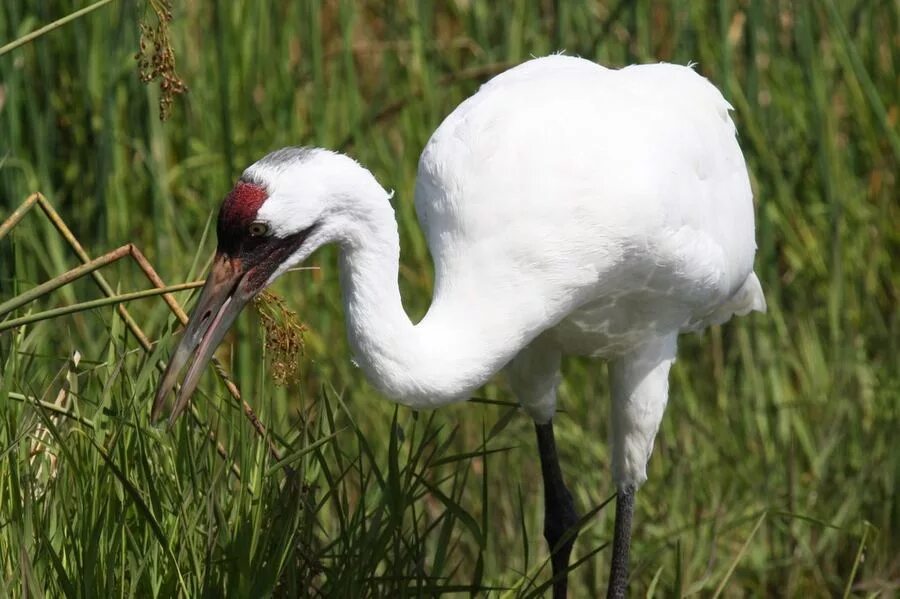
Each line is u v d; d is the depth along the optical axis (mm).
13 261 8219
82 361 6539
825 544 8250
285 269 5793
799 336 9594
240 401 6102
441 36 11758
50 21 9281
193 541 5855
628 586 8211
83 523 5711
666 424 8922
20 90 8961
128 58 9070
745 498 8414
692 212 6758
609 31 10297
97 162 9070
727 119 7547
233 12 9719
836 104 10680
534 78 6832
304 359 9148
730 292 7492
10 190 8750
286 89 9875
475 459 8898
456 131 6613
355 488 8141
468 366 6168
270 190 5652
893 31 10383
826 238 9977
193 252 9125
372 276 5848
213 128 9727
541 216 6320
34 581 5309
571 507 7633
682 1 10031
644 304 6910
